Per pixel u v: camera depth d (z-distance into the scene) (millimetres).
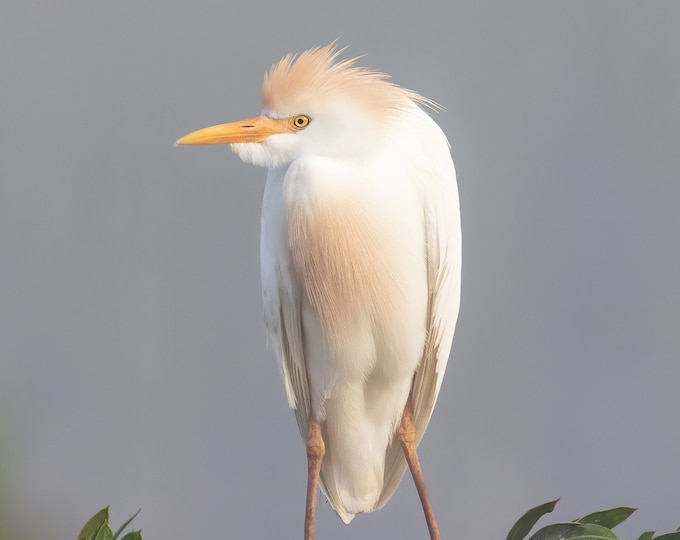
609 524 4312
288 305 5840
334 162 5398
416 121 5688
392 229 5469
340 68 5402
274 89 5305
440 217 5652
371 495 6270
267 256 5820
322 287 5570
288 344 5980
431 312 5871
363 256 5465
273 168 5750
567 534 4074
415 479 5914
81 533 4199
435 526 5863
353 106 5301
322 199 5383
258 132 5320
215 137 5297
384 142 5402
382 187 5414
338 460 6219
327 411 6070
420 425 6207
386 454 6359
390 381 5957
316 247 5469
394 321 5688
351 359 5812
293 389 6086
